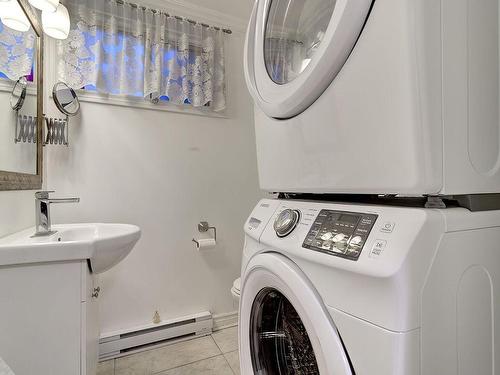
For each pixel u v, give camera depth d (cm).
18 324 88
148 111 183
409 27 45
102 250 100
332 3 65
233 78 212
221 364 158
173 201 189
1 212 113
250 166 215
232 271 207
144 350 170
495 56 58
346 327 48
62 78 157
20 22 125
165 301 185
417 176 46
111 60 167
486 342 51
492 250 53
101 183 170
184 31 186
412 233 44
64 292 92
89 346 105
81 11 159
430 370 43
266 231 73
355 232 51
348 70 55
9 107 120
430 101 46
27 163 135
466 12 53
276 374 87
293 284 58
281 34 84
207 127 201
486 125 56
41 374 90
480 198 54
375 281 44
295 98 65
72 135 164
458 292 48
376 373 43
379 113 50
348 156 57
